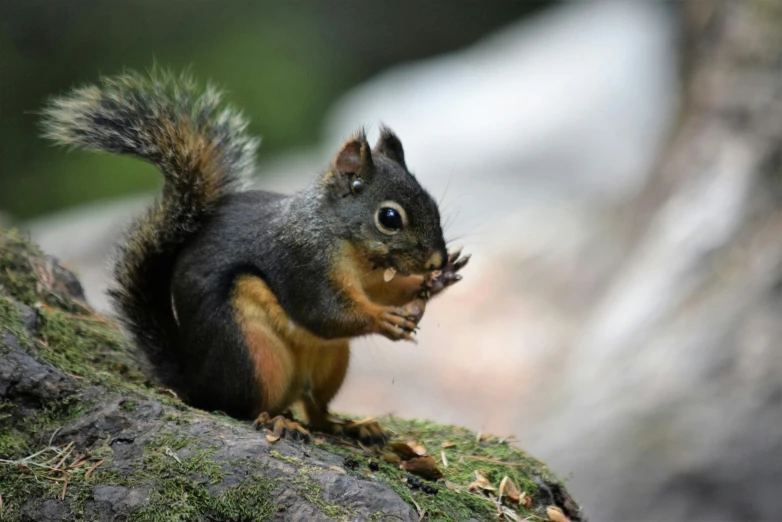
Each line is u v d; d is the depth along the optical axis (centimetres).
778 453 1328
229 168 733
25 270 780
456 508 577
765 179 1545
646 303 1602
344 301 667
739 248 1532
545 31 2683
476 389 1747
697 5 1752
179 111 724
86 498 550
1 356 609
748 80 1606
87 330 740
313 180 706
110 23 2861
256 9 3123
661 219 1720
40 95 2734
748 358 1412
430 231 687
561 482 685
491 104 2375
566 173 2141
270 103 2897
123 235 732
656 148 1947
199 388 664
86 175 2611
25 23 2766
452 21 3275
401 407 1711
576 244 1972
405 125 2386
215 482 551
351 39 3216
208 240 685
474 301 1945
